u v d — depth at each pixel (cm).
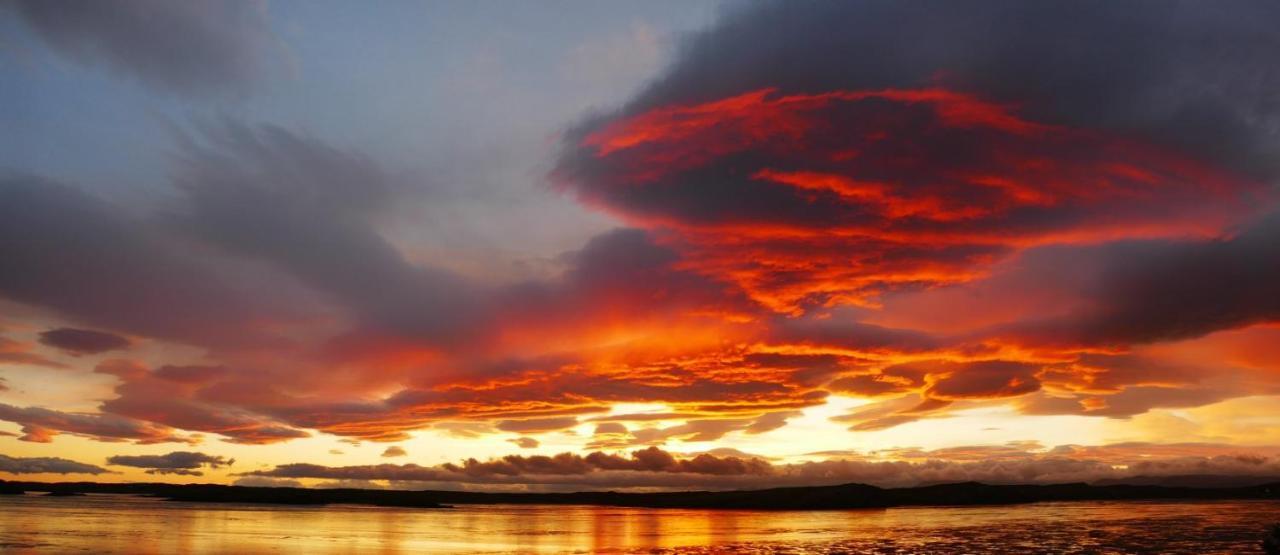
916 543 10788
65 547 8631
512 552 9544
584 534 13000
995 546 10250
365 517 17775
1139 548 9812
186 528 12019
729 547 10388
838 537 12012
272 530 12225
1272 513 17312
